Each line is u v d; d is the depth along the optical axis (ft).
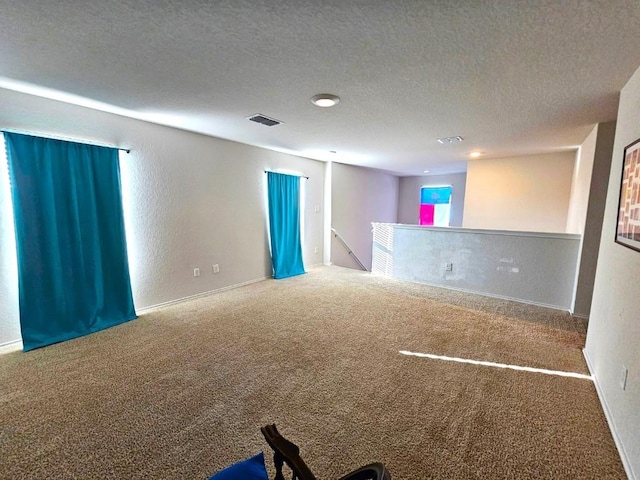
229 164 14.26
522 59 5.82
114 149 10.18
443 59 5.90
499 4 4.25
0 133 8.19
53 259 8.99
